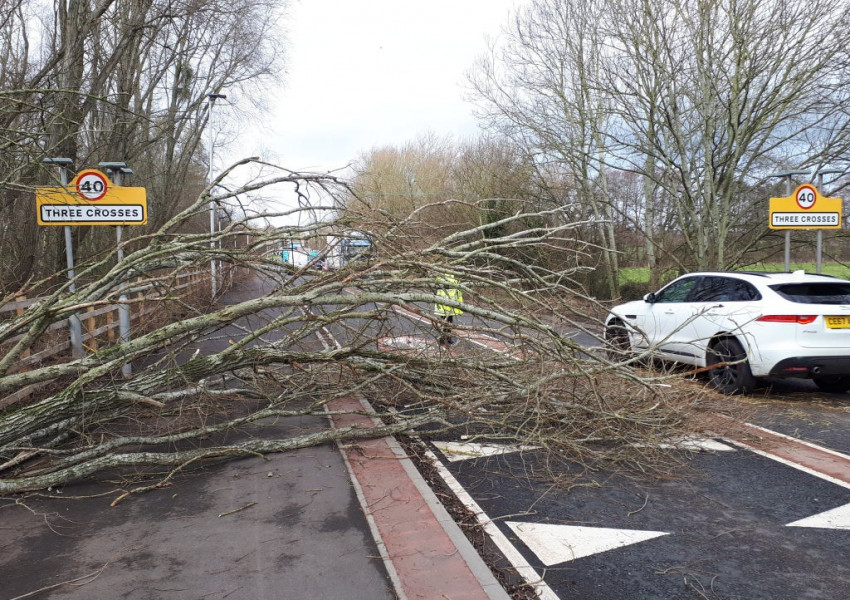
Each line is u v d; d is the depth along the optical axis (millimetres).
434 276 6020
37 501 4332
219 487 4559
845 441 5867
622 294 20016
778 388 8344
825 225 13555
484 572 3312
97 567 3381
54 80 13828
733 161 16172
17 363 7492
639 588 3248
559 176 20500
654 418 5801
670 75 16250
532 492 4602
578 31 18250
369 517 4004
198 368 5238
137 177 20672
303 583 3188
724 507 4316
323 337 7152
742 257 17734
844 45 14742
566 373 5531
